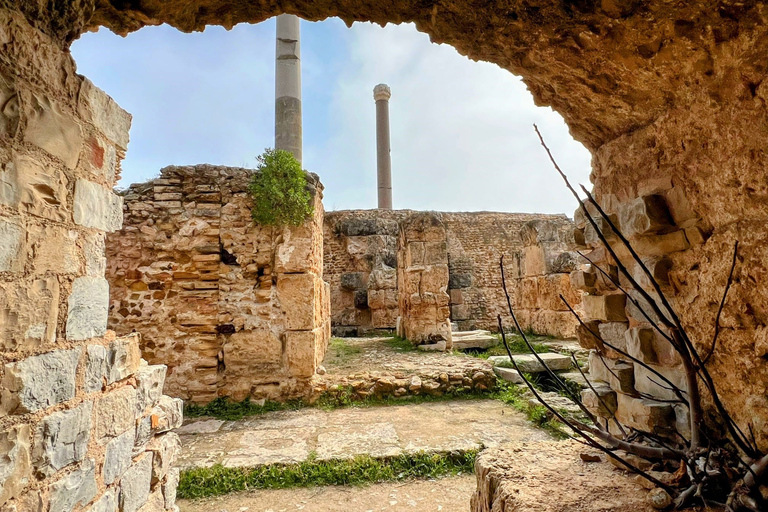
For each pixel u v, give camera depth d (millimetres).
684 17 1530
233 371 5230
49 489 1462
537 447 2334
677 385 1952
